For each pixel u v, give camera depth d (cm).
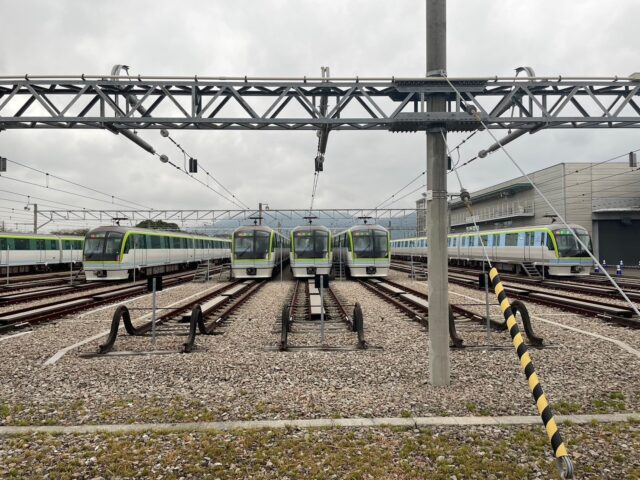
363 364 774
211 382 685
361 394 622
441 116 673
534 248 2812
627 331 1062
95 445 471
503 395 611
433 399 598
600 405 573
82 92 891
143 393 639
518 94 945
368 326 1145
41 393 642
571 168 4184
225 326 1159
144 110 1024
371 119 710
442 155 687
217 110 930
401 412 554
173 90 950
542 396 374
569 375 703
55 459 441
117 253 2583
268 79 873
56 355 858
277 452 452
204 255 4294
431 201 679
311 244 2623
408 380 687
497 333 1045
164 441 480
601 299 1702
